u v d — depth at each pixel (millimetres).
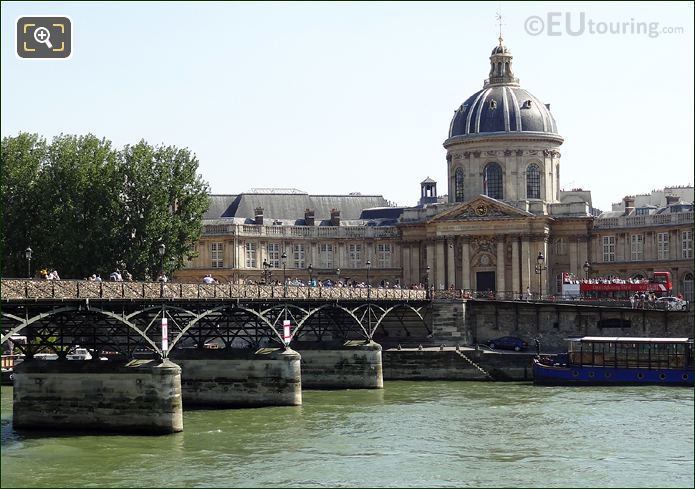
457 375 70562
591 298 85500
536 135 100688
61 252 72250
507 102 101750
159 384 45219
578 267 97125
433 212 99625
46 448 42094
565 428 47312
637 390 61688
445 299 78375
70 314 44219
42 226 73438
